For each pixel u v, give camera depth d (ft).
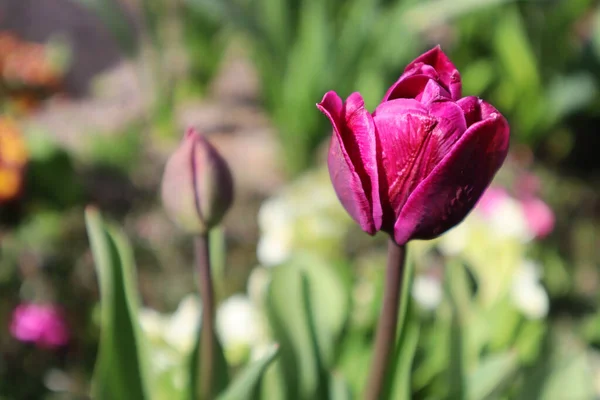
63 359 3.83
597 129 6.20
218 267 2.24
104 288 2.09
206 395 2.14
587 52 5.96
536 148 6.35
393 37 5.46
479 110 1.84
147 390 2.16
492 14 6.03
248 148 6.16
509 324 2.50
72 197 4.96
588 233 5.15
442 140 1.82
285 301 2.29
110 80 7.61
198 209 2.03
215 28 6.70
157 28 6.09
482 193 1.85
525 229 2.98
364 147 1.84
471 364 2.35
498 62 6.30
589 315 4.23
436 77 1.86
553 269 4.44
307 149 5.64
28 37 8.32
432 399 2.26
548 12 5.88
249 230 5.04
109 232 2.11
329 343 2.30
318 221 3.10
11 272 4.14
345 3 6.07
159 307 4.42
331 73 5.43
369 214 1.86
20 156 4.68
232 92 7.34
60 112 6.89
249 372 2.02
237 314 2.59
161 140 6.25
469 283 2.41
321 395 2.28
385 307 1.94
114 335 2.12
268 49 5.58
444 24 7.18
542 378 2.31
